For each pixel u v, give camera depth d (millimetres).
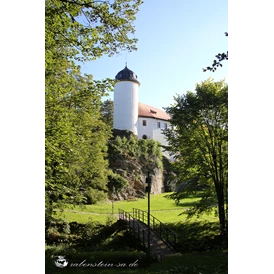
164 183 50875
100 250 15195
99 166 22172
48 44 8805
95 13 8914
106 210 27828
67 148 11852
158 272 8781
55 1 8258
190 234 17578
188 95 16672
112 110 57531
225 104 15617
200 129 16234
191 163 16922
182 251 14164
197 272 8375
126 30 9477
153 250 13570
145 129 58531
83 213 25125
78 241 17656
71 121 12602
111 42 9562
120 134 49562
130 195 40438
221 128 15648
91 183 26734
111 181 38969
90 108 11930
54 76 10945
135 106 55531
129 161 44969
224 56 5422
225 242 14523
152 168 48344
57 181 12156
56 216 20141
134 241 15930
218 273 8102
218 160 15836
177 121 16609
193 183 17609
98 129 21656
